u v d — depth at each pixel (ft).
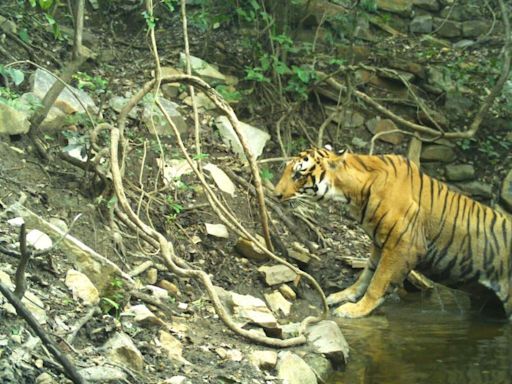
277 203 26.30
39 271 16.94
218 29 32.99
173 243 22.38
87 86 26.32
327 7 33.37
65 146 22.61
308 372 17.21
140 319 16.97
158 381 15.10
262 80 29.09
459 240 24.03
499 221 24.32
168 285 19.90
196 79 21.17
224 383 15.78
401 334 21.30
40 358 14.06
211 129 28.09
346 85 30.45
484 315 23.68
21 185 20.36
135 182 23.40
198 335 17.88
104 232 20.39
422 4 36.19
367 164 23.70
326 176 23.59
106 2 32.24
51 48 28.12
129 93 27.43
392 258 23.17
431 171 32.19
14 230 17.65
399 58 33.81
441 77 33.47
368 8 31.35
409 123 30.01
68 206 20.59
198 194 24.40
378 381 17.71
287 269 23.21
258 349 17.81
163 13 32.96
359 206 23.73
